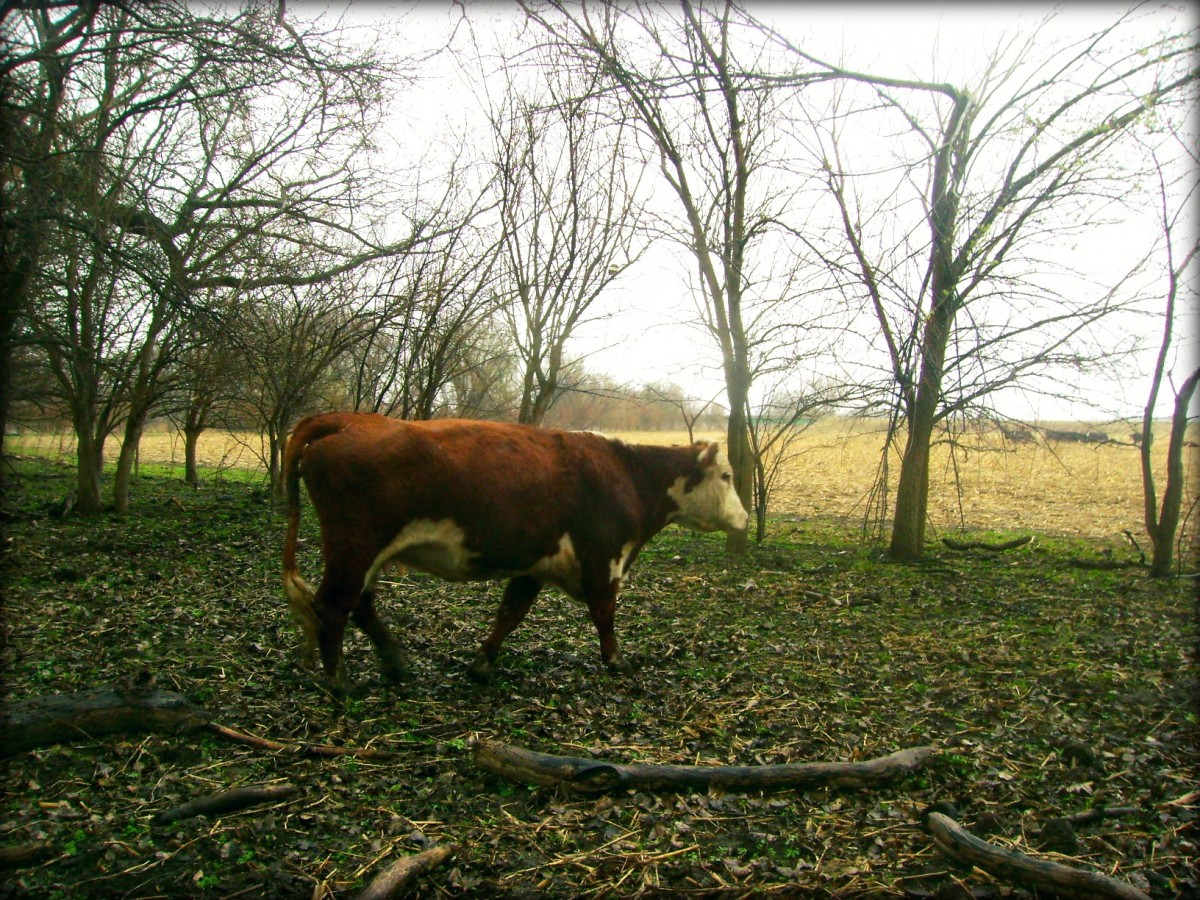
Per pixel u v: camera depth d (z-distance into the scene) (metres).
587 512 6.04
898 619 7.97
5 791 4.09
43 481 16.78
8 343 10.05
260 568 9.41
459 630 7.21
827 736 5.16
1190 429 13.14
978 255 9.46
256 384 14.08
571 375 17.11
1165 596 8.78
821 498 18.62
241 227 11.97
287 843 3.79
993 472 22.77
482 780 4.43
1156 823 4.16
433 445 5.36
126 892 3.38
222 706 5.24
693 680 6.15
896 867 3.77
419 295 13.21
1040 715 5.51
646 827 4.04
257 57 9.43
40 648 6.23
